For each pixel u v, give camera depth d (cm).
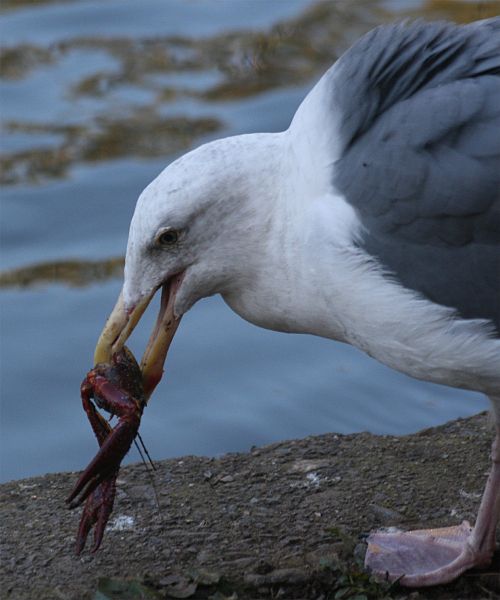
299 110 903
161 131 1905
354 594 877
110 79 2038
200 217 886
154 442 1346
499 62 859
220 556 924
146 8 2241
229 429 1363
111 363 905
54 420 1398
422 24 888
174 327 923
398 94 867
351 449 1064
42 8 2244
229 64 2058
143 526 963
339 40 2098
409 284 849
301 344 1489
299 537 944
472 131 839
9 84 2028
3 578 906
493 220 837
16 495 1020
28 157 1861
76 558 927
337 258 858
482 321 842
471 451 1049
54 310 1564
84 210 1745
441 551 927
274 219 888
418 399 1380
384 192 847
